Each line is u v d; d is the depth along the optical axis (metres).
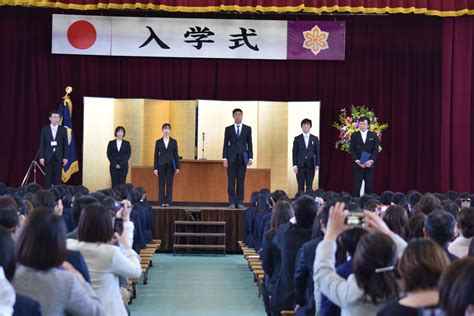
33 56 14.52
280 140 14.84
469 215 4.57
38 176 14.63
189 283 9.38
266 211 8.78
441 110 14.45
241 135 12.12
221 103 14.88
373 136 12.30
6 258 2.72
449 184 14.16
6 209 3.91
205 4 12.99
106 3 13.01
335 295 3.22
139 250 8.48
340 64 14.85
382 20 14.77
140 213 9.20
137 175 13.17
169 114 14.84
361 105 14.83
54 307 3.02
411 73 14.84
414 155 14.84
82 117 14.66
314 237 4.60
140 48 13.88
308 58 14.00
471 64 13.94
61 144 12.41
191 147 14.81
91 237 4.07
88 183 14.48
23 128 14.58
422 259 2.63
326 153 14.84
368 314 3.13
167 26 13.89
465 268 2.16
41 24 14.51
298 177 12.72
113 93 14.74
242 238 12.09
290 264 5.11
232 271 10.41
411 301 2.63
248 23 13.94
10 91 14.48
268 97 14.82
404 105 14.81
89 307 3.10
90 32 13.81
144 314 7.46
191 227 12.09
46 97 14.56
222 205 13.16
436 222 4.14
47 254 3.02
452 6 13.14
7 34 14.45
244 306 7.95
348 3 13.03
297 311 4.57
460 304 2.12
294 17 14.43
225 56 13.94
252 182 13.31
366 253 3.08
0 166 14.51
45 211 3.08
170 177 12.36
